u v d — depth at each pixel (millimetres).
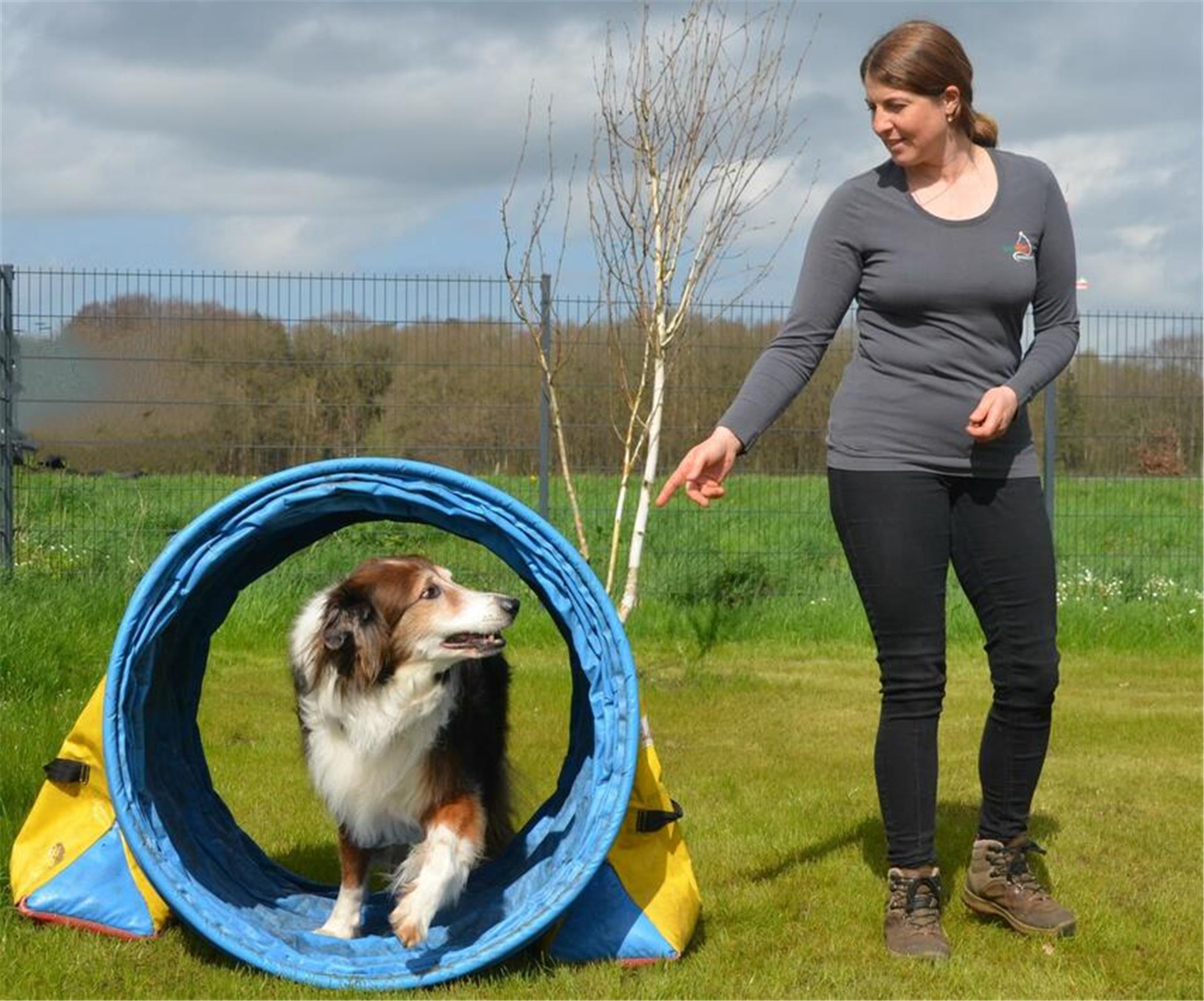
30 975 4059
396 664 4312
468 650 4332
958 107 4289
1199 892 5125
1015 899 4637
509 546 4266
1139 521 11883
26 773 5637
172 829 4402
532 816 5148
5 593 9297
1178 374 11695
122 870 4473
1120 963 4387
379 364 10906
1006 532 4391
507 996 3994
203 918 4070
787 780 6770
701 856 5453
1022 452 4406
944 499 4398
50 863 4512
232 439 10984
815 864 5328
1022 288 4316
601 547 11258
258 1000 3945
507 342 10906
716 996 4039
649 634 10750
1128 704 9000
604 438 11078
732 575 11266
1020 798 4629
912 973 4238
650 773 4445
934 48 4227
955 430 4320
